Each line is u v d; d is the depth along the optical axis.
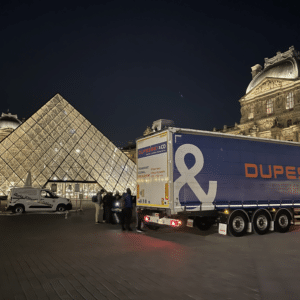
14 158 43.09
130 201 14.52
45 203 25.34
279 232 14.11
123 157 52.50
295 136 72.00
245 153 13.74
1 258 8.59
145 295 5.54
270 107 83.06
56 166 45.00
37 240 11.68
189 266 7.64
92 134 51.44
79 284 6.20
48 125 48.03
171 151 11.71
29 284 6.20
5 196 40.25
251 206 13.46
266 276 6.79
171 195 11.49
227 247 10.28
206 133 12.65
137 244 10.82
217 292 5.71
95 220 18.14
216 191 12.53
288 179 15.10
